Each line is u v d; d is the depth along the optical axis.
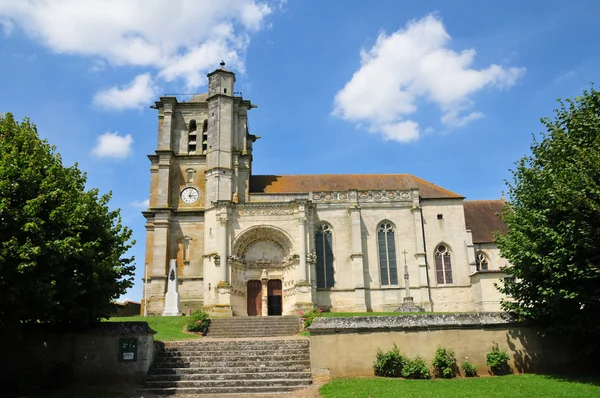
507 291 24.19
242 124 62.62
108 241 24.92
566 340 22.98
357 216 58.34
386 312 49.84
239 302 54.75
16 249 18.38
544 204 22.41
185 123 63.72
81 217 22.33
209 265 54.88
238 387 21.58
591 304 20.50
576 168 21.38
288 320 40.81
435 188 64.44
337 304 56.12
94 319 23.23
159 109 63.53
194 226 59.22
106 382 22.38
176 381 22.16
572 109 24.78
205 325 39.06
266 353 25.25
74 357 22.61
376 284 57.34
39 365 22.30
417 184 65.19
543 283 22.11
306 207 55.50
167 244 57.91
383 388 19.11
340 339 22.55
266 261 56.50
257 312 55.81
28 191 20.64
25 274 18.91
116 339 22.89
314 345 22.53
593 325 20.67
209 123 60.94
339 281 56.91
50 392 20.36
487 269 60.72
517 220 24.58
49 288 19.11
